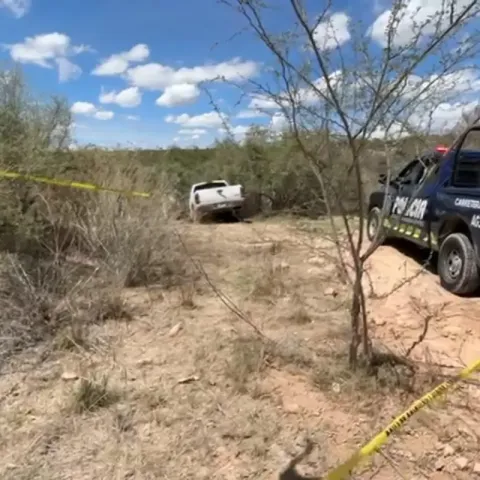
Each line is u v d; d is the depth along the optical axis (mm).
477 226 5648
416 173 7363
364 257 3697
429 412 3393
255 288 5977
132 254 6391
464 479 2842
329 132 3492
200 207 14242
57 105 8289
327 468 2902
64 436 3236
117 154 8180
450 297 5902
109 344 4527
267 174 15656
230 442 3160
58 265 5609
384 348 4203
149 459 3018
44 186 6980
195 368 4047
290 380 3818
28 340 4504
